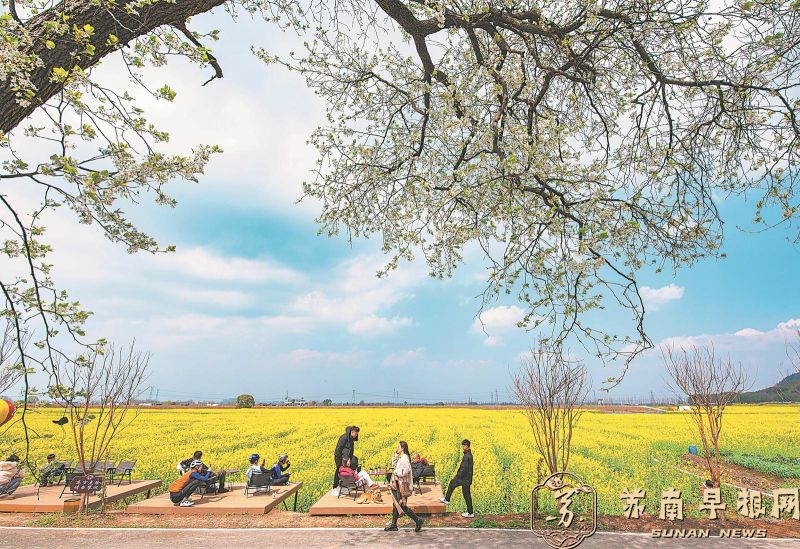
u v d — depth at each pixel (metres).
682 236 5.70
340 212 7.21
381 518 9.88
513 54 6.20
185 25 4.02
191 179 3.44
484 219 5.61
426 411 54.06
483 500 11.37
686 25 5.07
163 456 19.42
